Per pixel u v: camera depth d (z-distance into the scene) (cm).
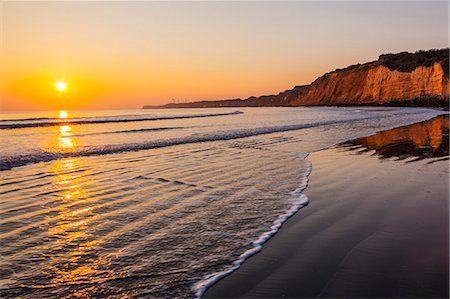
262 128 2722
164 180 922
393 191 759
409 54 9775
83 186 863
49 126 3638
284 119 4256
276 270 411
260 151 1467
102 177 970
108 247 489
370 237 501
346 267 410
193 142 1838
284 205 677
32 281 399
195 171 1040
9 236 534
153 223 586
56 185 877
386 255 439
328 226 554
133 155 1390
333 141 1784
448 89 6894
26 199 748
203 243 497
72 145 1711
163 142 1795
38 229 564
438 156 1229
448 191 747
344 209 642
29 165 1178
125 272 416
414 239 488
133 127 3228
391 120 3359
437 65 7438
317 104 13700
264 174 982
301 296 354
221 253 462
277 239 506
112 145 1680
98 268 427
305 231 535
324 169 1039
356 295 351
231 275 402
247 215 620
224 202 705
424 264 411
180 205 688
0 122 4144
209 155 1369
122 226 574
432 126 2480
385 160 1173
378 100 9450
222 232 539
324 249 465
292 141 1828
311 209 648
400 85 8712
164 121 4366
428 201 676
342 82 12888
